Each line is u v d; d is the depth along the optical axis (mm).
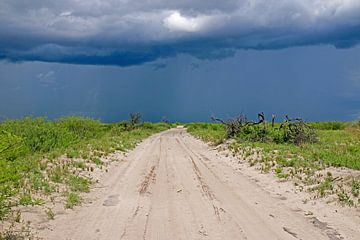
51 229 8555
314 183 13258
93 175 15211
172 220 9461
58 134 24328
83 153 19891
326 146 23250
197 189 13000
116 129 44875
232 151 23219
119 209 10391
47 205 10234
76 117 31375
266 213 10156
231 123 29531
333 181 13031
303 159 17828
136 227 8891
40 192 11367
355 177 13086
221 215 9922
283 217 9805
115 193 12336
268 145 23891
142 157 21750
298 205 10953
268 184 13844
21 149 15469
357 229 8883
